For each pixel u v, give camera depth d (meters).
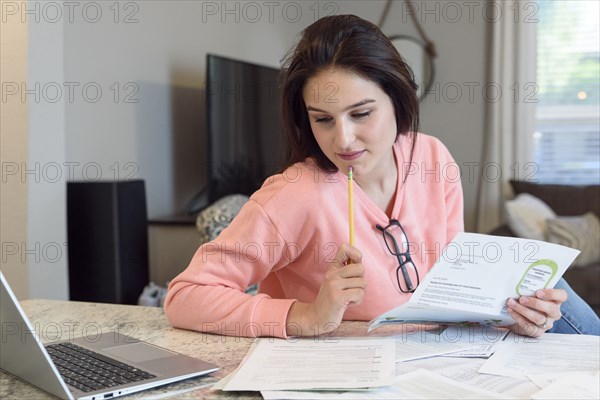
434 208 1.45
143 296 2.91
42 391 0.95
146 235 3.12
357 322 1.34
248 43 4.34
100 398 0.92
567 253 1.18
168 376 0.98
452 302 1.15
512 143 4.91
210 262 1.31
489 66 4.94
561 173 4.98
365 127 1.19
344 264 1.22
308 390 0.93
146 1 3.45
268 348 1.14
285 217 1.30
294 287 1.43
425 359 1.08
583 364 1.05
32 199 2.57
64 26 2.93
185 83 3.77
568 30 4.90
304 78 1.21
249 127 3.89
